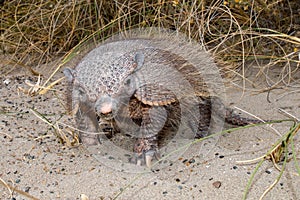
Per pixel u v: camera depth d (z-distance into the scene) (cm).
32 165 396
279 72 555
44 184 372
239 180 360
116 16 589
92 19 614
